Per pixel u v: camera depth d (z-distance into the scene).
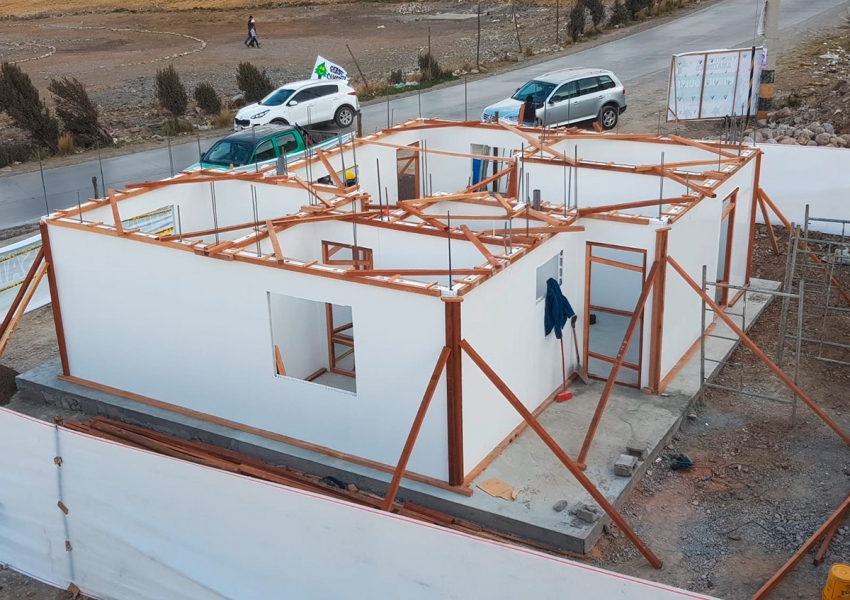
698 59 23.20
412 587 7.05
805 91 24.86
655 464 10.33
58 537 8.87
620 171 13.70
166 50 50.41
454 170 18.02
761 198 15.62
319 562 7.38
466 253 10.70
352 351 12.91
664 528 9.22
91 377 12.54
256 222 11.36
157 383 11.84
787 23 34.50
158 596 8.41
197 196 14.25
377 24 54.84
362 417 10.11
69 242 11.82
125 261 11.34
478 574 6.70
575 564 6.30
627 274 13.34
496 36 44.44
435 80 33.47
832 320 13.77
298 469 10.53
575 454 10.19
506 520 9.10
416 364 9.45
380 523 6.94
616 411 11.10
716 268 13.21
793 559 8.41
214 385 11.27
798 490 9.73
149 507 8.11
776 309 14.21
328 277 9.66
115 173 24.30
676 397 11.40
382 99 30.84
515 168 14.70
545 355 11.19
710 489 9.84
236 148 20.30
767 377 12.23
